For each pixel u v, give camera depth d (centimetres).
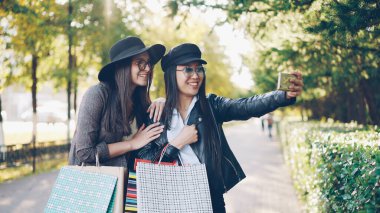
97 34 1434
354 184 343
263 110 315
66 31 1363
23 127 4069
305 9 503
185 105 323
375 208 287
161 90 2002
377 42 565
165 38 1694
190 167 294
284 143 1745
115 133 319
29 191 993
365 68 713
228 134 3650
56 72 1504
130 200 288
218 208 313
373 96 1066
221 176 311
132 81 329
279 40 670
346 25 423
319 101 1736
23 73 1611
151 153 316
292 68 744
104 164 314
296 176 953
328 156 472
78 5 1341
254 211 777
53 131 3466
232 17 599
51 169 1433
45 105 5400
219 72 3584
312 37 588
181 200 287
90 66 1717
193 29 1817
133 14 1493
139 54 326
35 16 1064
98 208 283
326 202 461
